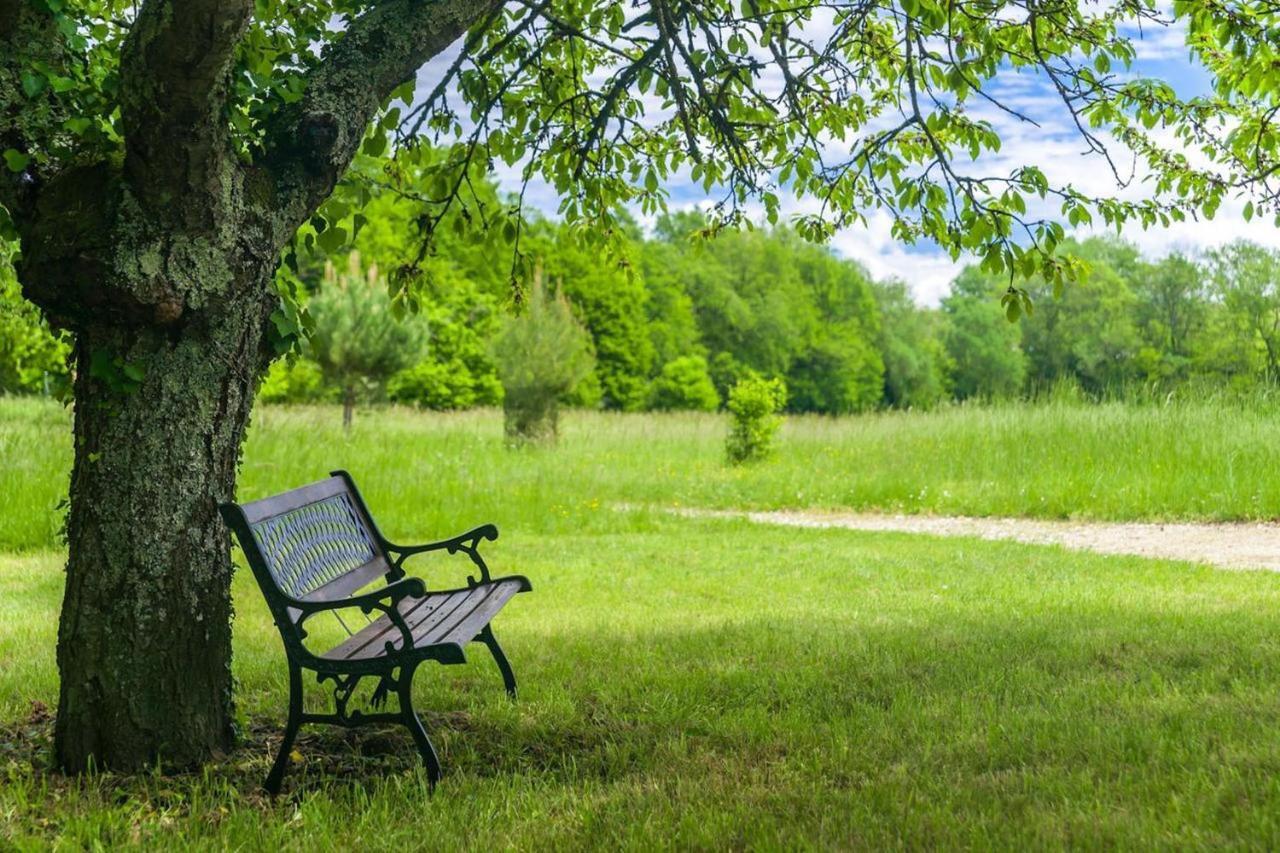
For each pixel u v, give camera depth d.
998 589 8.29
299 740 4.22
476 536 4.96
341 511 4.78
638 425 28.27
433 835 3.24
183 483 3.72
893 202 6.14
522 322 21.86
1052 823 3.17
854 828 3.21
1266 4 5.71
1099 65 6.12
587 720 4.55
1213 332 58.41
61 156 3.60
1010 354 76.19
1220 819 3.17
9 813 3.36
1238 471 14.60
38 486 11.69
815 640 6.13
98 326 3.61
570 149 6.38
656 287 62.81
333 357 22.39
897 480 16.33
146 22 3.21
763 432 19.62
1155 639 5.91
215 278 3.59
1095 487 14.71
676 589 8.61
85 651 3.69
